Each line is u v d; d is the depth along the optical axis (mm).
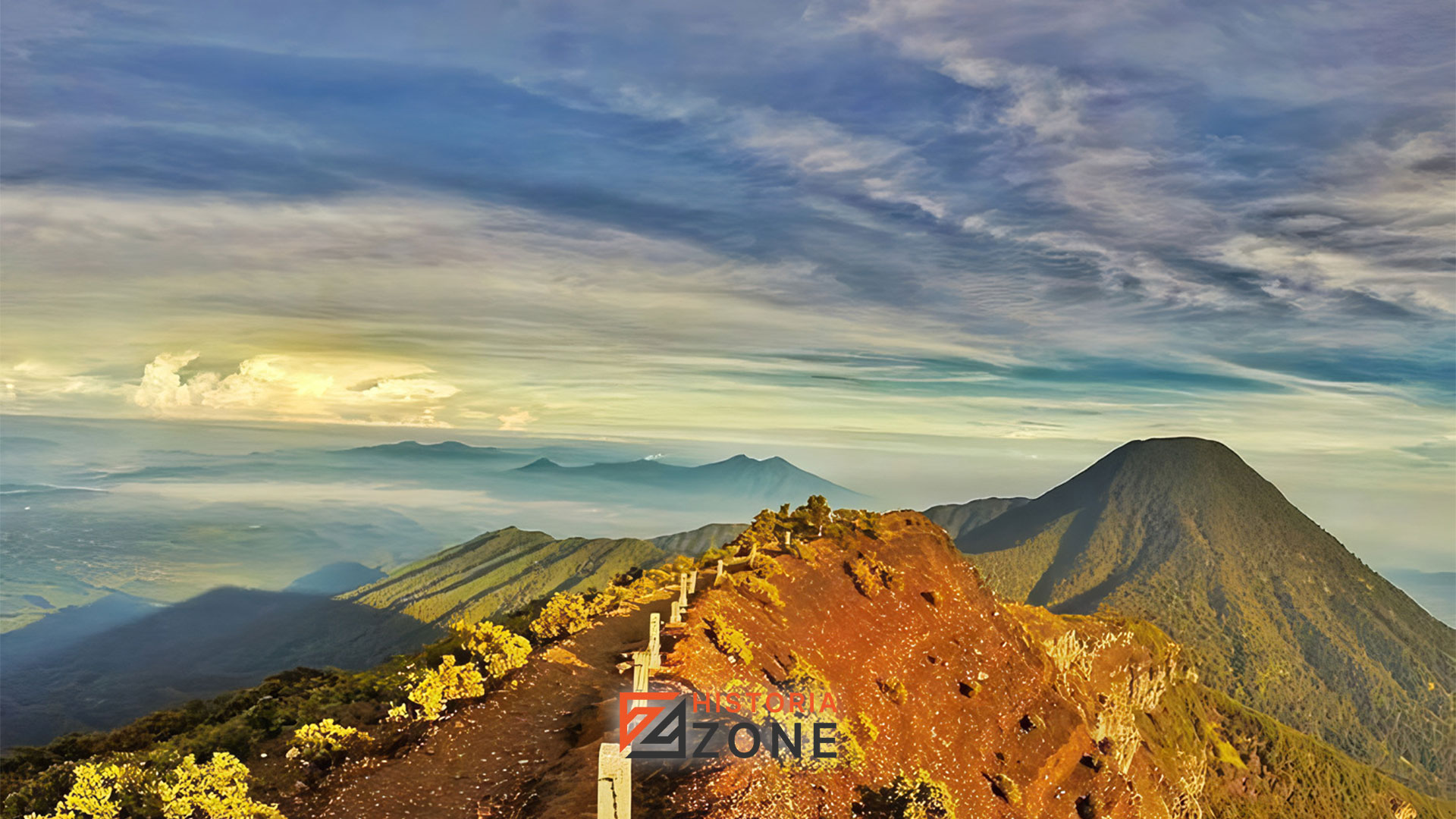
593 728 28438
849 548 68688
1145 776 112938
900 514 81500
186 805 21984
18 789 26703
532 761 26797
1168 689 192000
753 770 26000
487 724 30031
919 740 49000
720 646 40688
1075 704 71312
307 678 45000
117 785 22984
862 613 59219
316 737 27578
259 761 27375
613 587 58625
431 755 27438
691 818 21578
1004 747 55938
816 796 26938
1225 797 178750
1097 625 179875
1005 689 61250
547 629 43938
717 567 59406
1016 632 72062
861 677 50594
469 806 24047
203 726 37406
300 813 23688
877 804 28891
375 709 32688
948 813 29188
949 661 60344
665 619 45188
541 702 32406
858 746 33531
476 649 36594
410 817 23375
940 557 74625
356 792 24906
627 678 34938
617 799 17750
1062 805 55625
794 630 50594
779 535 70125
